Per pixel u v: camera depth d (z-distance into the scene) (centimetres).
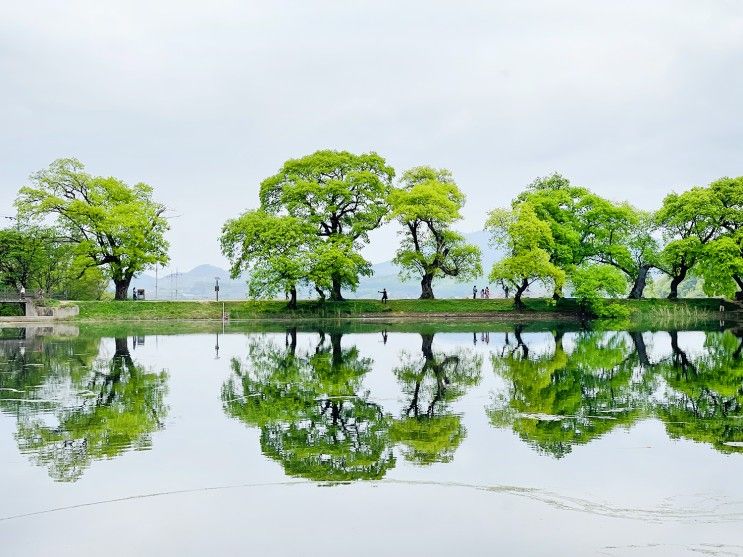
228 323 5509
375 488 1134
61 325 5291
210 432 1526
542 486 1137
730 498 1075
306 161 6200
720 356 2936
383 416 1688
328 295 8112
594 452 1342
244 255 6022
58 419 1659
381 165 6391
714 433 1498
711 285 5991
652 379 2272
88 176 5981
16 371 2492
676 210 6253
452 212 5956
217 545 926
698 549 891
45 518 1027
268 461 1293
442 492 1110
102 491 1138
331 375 2375
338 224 6275
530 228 5741
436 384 2177
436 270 6259
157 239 6219
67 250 6425
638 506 1042
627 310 5959
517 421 1627
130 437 1484
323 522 996
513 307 6212
